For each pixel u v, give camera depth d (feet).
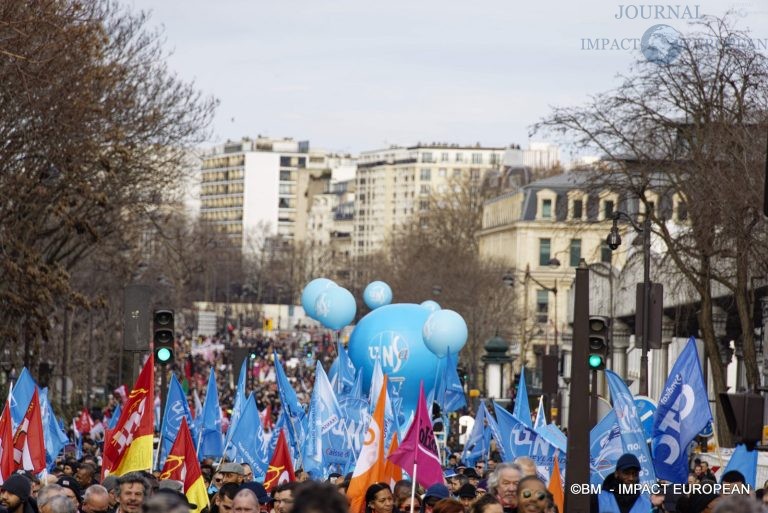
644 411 95.30
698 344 222.07
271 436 114.42
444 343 140.05
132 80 199.82
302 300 150.82
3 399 190.29
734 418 60.49
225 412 177.88
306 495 32.19
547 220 581.53
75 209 197.47
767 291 184.24
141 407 86.38
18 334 183.11
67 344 245.04
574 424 65.77
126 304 108.27
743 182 155.53
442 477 73.46
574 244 568.41
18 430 85.46
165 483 66.18
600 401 119.75
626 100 171.83
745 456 73.61
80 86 173.06
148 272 361.51
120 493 60.44
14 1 156.76
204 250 590.96
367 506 64.34
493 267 555.69
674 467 74.02
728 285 163.02
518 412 115.55
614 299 243.19
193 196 283.18
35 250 175.63
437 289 412.16
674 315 214.48
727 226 159.22
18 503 63.31
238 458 104.27
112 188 196.95
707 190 161.38
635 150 171.63
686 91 167.02
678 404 73.82
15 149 171.63
